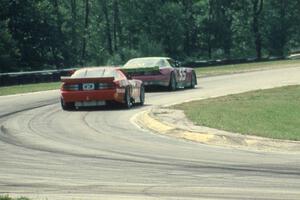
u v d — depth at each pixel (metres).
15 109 70.62
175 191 27.95
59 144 43.91
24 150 41.22
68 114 64.25
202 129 47.41
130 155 38.81
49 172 33.31
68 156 38.69
